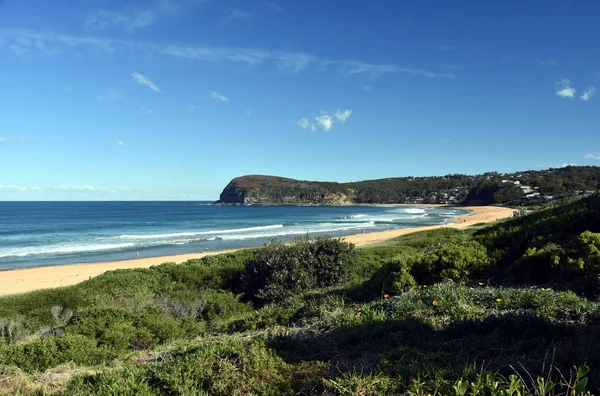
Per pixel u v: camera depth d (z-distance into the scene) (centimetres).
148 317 770
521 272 710
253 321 650
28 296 1083
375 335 416
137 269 1388
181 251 3494
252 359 354
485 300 507
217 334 649
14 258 3180
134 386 330
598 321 412
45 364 532
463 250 796
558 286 622
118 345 647
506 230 946
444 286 570
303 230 5456
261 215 10150
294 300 751
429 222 6794
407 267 766
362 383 290
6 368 484
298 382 320
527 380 284
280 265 1054
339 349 394
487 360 328
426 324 423
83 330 699
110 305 945
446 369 298
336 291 782
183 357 413
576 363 292
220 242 4131
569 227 801
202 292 1057
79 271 2450
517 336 373
